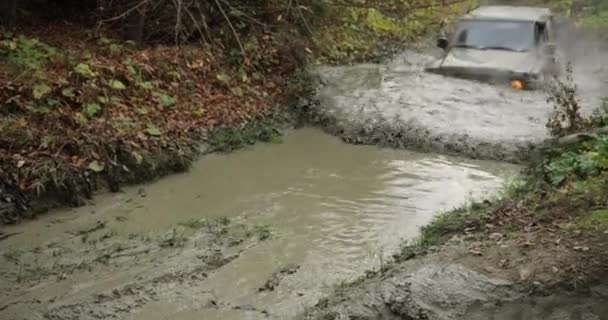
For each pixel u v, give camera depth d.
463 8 19.83
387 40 17.78
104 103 9.55
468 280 5.54
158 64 11.06
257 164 9.65
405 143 10.38
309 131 11.24
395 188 8.80
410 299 5.42
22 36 10.33
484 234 6.45
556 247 5.84
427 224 7.48
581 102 12.00
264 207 8.14
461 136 10.27
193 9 13.12
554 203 6.71
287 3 13.53
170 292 6.12
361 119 11.11
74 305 5.84
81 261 6.67
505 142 9.98
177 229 7.45
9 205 7.57
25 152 8.14
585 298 5.32
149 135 9.40
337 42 15.58
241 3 13.41
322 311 5.54
